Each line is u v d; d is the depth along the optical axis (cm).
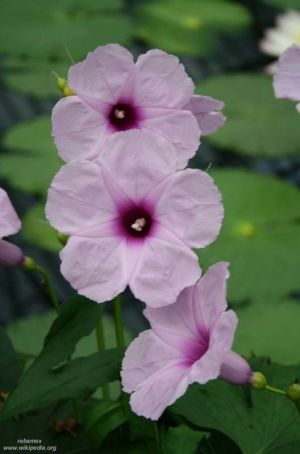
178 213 68
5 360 76
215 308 65
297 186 153
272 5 218
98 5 205
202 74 188
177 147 72
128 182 69
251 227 128
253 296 117
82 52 187
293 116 163
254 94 170
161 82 72
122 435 73
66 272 68
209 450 74
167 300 67
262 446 73
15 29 193
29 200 148
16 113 169
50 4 203
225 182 138
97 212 69
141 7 210
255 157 160
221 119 74
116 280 68
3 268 136
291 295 128
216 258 122
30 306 130
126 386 66
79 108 72
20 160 146
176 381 66
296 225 130
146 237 69
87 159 72
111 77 72
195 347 67
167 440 70
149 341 67
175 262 67
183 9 210
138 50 194
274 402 74
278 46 167
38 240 128
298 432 73
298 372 75
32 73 177
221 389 74
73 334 71
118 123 73
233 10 212
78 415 78
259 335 108
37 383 70
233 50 197
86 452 74
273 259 123
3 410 69
